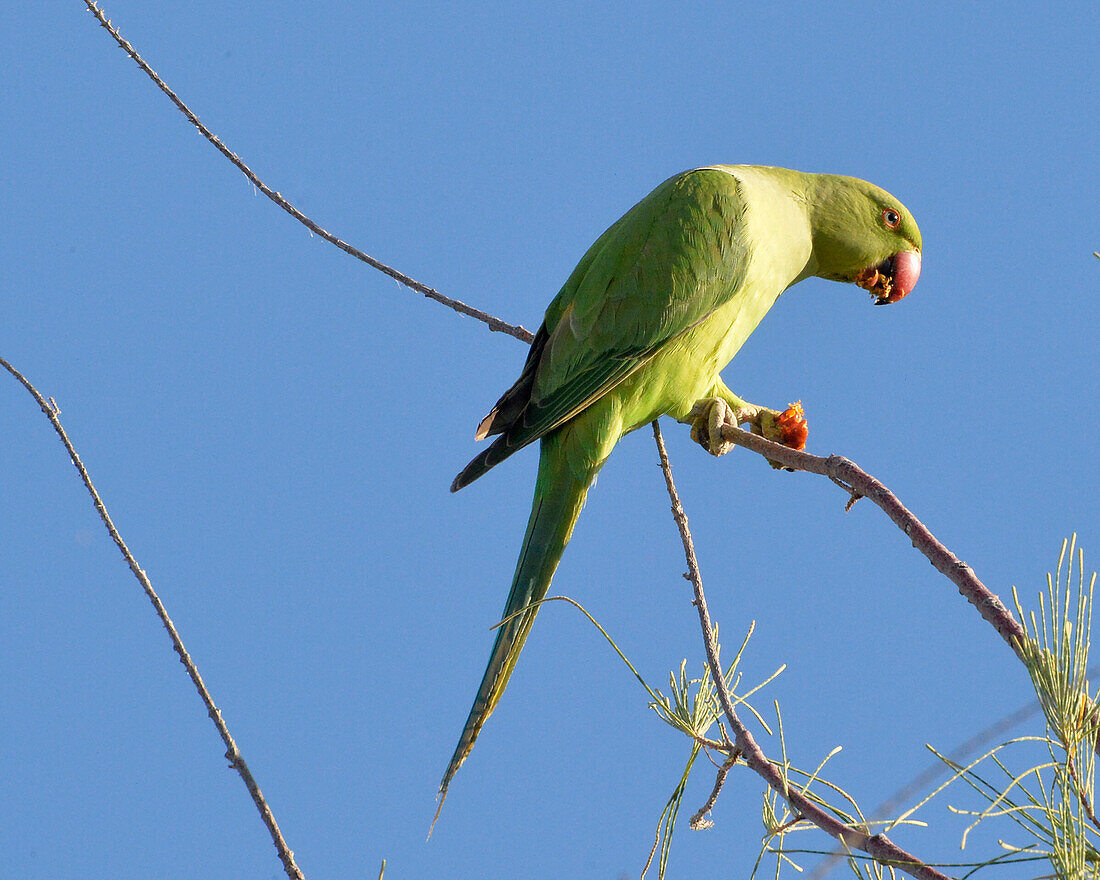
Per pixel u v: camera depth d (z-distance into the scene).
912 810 3.13
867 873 3.52
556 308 8.05
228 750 4.35
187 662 4.54
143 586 4.70
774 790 4.07
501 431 7.60
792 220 8.19
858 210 8.41
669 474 6.19
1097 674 3.14
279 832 4.18
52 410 5.05
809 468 5.32
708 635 4.79
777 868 3.88
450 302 8.12
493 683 6.85
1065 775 3.03
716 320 7.58
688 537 5.62
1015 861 3.07
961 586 4.13
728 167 8.22
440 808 5.95
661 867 4.21
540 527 7.36
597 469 7.41
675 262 7.42
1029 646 3.17
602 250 7.79
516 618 7.04
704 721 4.54
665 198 7.73
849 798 3.76
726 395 8.04
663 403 7.64
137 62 7.44
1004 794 3.08
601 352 7.36
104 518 4.86
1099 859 3.03
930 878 3.30
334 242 7.89
